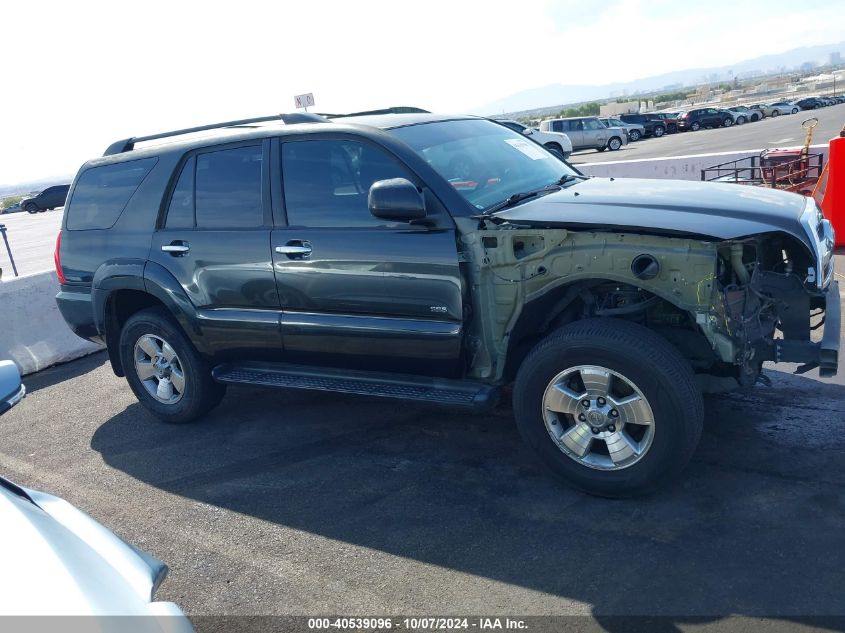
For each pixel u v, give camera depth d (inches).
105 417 225.8
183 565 137.9
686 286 132.2
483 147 180.1
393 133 165.8
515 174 175.6
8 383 109.4
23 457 199.5
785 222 141.3
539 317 153.6
